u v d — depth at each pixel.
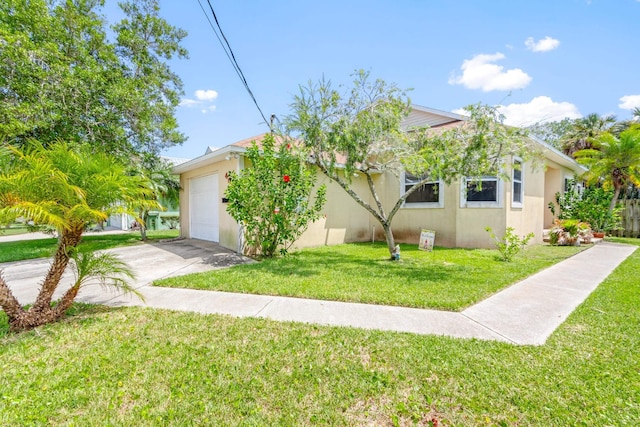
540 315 4.08
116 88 10.60
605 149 15.34
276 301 4.61
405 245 10.78
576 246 10.83
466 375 2.70
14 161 3.56
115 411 2.24
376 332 3.53
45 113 9.26
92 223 3.99
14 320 3.55
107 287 5.30
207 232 11.17
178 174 13.35
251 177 7.73
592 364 2.87
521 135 6.52
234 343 3.26
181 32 14.30
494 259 7.97
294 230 8.36
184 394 2.43
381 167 7.86
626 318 3.93
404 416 2.23
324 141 6.86
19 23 9.72
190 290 5.14
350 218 11.66
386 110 6.88
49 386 2.51
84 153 4.00
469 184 9.52
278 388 2.52
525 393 2.46
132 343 3.24
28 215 3.18
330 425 2.14
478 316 4.05
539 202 11.85
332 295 4.79
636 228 15.42
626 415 2.21
